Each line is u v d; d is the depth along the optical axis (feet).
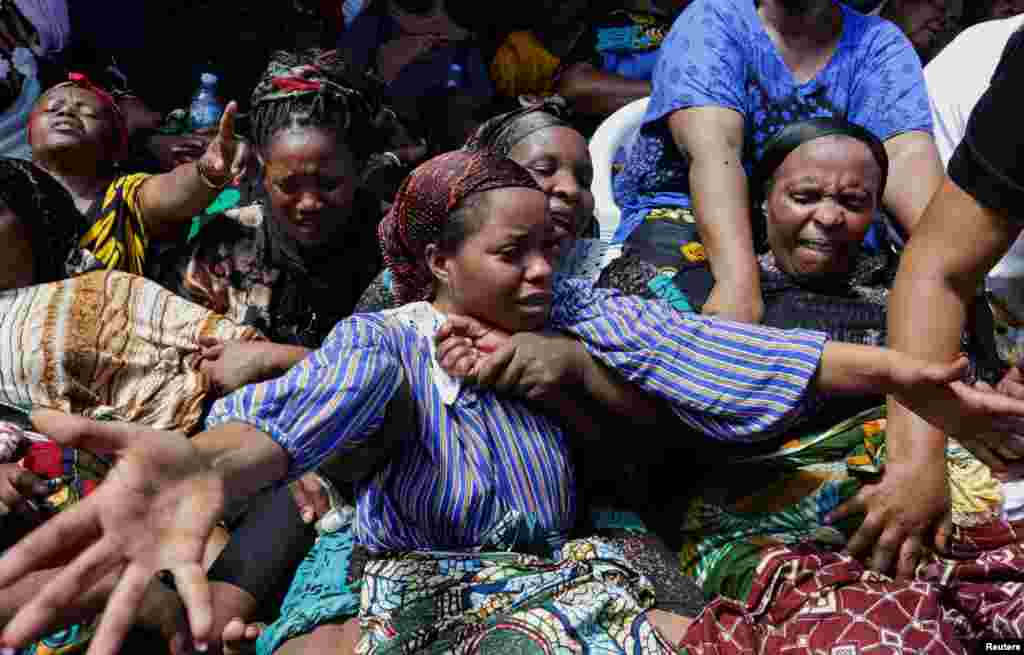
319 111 8.67
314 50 9.33
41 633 3.95
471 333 6.12
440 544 5.89
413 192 6.20
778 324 6.98
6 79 12.91
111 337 8.09
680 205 8.67
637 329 6.11
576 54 13.07
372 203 9.49
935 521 6.14
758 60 8.46
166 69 14.11
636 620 5.62
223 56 14.14
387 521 5.89
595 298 6.44
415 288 6.50
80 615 4.41
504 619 5.44
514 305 6.04
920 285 6.08
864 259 7.49
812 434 6.36
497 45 13.41
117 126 10.57
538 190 6.09
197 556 4.23
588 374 6.20
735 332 6.09
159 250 9.66
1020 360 8.15
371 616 5.76
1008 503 6.55
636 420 6.37
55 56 13.39
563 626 5.37
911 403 5.71
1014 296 8.30
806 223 7.09
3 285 8.37
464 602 5.68
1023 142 5.58
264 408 5.08
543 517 5.99
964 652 5.56
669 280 7.81
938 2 12.72
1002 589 6.06
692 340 6.10
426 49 13.15
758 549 6.29
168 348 8.19
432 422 5.83
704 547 6.53
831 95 8.55
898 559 6.15
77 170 10.27
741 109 8.32
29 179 8.45
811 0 8.52
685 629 5.85
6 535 6.85
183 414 8.00
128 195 9.48
